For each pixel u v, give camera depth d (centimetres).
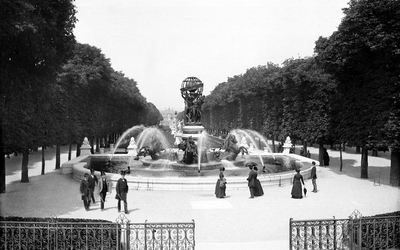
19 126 2967
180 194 2931
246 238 1798
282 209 2414
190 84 5203
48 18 2703
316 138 5062
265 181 3269
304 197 2836
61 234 1500
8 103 2773
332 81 5131
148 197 2819
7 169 4872
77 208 2488
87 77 6250
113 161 4875
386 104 3394
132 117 12975
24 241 1477
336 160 5869
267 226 2006
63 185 3428
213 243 1681
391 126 3256
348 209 2419
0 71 2641
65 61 3191
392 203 2617
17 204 2609
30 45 2641
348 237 1594
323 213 2302
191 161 4028
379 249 1585
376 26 3331
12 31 2261
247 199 2741
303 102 5588
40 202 2683
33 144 3316
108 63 7156
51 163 5675
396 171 3412
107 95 7725
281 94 7000
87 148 5588
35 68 2945
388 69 3441
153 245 1506
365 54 3666
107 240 1495
